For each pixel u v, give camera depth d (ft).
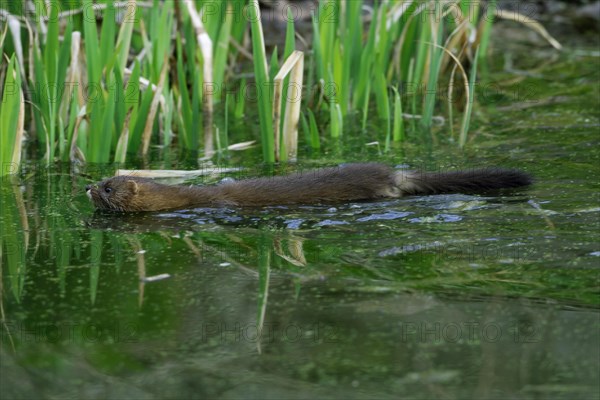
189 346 27.14
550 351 26.00
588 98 59.82
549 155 46.47
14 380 25.45
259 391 24.50
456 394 24.06
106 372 25.88
